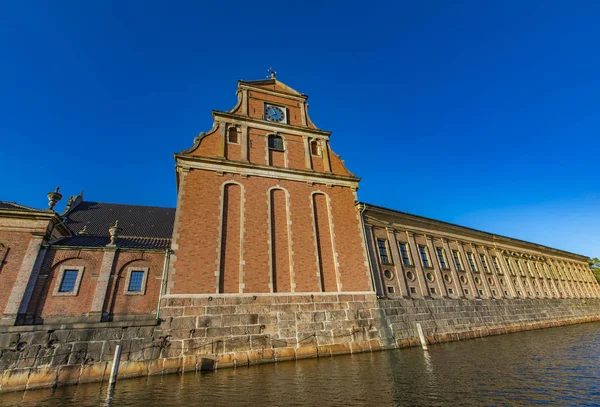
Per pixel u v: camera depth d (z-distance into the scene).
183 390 11.55
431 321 24.78
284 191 22.81
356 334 20.23
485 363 14.73
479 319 28.75
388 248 26.31
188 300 16.89
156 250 19.34
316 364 16.00
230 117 23.97
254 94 26.36
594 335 25.94
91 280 17.56
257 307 18.19
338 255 22.45
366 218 25.97
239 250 19.47
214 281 17.91
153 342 15.44
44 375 13.51
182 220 18.80
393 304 23.20
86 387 12.97
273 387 11.34
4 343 13.62
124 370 14.52
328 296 20.52
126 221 29.38
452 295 28.48
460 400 8.91
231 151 22.86
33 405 10.31
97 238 21.20
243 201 21.02
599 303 48.91
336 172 26.00
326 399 9.48
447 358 16.52
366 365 15.20
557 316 38.62
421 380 11.58
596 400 8.58
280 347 17.70
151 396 10.83
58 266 17.23
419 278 26.73
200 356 15.91
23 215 17.25
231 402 9.61
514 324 31.86
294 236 21.52
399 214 28.31
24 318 15.38
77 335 14.52
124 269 18.53
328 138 27.16
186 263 17.77
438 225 31.92
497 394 9.42
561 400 8.66
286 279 19.94
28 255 16.58
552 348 19.14
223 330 16.88
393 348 21.11
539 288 39.66
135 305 17.81
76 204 30.70
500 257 37.09
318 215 23.38
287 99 27.61
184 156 20.72
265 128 24.88
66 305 16.58
